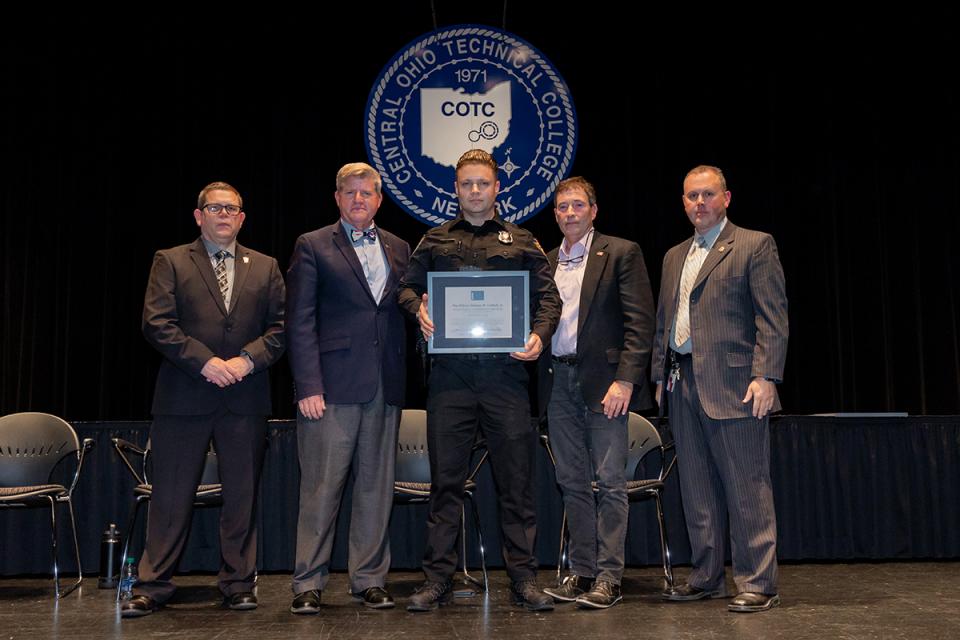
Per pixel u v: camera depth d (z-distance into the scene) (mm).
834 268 5336
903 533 4441
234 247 3484
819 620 2924
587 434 3373
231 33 5340
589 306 3348
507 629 2791
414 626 2850
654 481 3777
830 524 4426
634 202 5309
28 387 5043
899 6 5430
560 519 4312
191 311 3295
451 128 5176
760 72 5430
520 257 3213
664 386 3547
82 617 3158
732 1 5438
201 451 3258
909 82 5414
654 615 3018
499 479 3148
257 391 3332
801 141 5391
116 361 5082
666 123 5375
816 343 5289
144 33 5309
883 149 5391
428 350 3078
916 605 3217
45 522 4219
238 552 3240
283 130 5297
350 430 3213
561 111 5215
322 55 5336
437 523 3146
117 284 5129
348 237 3332
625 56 5383
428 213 5148
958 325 5293
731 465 3273
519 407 3150
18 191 5156
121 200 5188
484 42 5215
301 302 3207
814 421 4473
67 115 5227
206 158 5262
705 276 3361
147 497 3715
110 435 4277
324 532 3184
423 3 5355
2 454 3994
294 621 2963
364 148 5258
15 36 5242
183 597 3574
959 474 4480
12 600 3568
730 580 3877
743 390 3277
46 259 5133
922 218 5359
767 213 5355
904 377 5297
